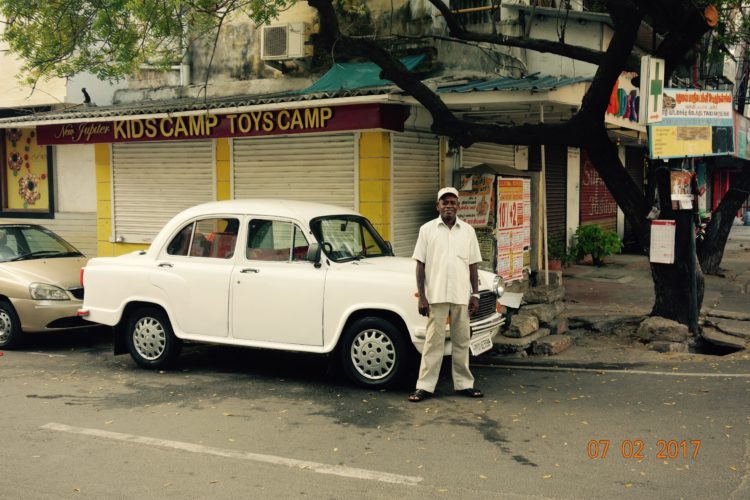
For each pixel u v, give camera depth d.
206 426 6.19
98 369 8.49
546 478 4.91
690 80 15.65
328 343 7.39
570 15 11.92
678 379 7.65
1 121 13.14
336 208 8.40
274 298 7.59
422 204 11.52
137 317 8.41
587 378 7.80
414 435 5.90
